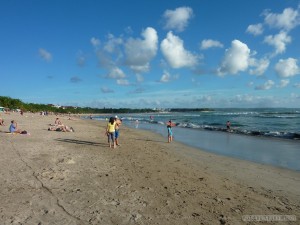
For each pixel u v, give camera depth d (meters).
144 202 8.19
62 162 12.79
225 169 14.07
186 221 7.05
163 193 9.12
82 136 25.36
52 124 40.72
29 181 9.55
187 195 9.05
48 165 12.03
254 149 21.95
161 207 7.88
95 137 24.98
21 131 24.83
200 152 19.86
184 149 21.02
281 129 42.72
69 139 22.33
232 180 11.68
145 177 11.07
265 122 60.31
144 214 7.33
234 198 9.05
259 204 8.57
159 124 60.94
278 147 23.02
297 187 11.03
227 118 83.81
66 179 10.07
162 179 10.93
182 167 13.70
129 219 6.97
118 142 22.48
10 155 13.88
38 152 15.17
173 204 8.16
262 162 16.64
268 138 29.48
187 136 32.06
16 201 7.71
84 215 7.05
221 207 8.12
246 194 9.61
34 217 6.77
